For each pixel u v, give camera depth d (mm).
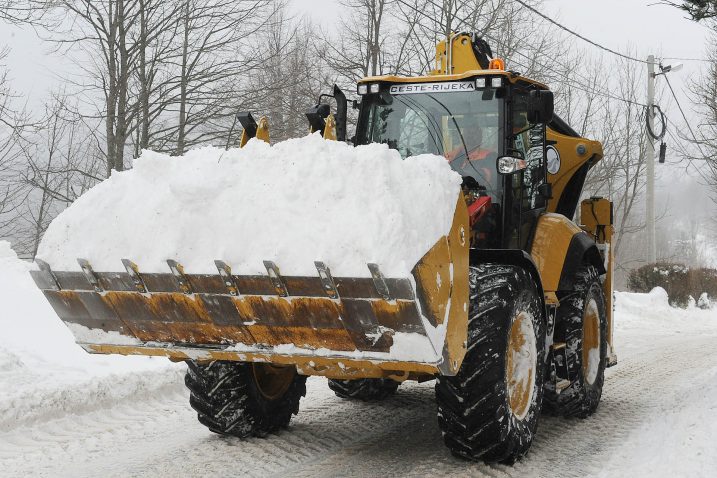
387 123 5238
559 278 5133
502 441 4176
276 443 4930
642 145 27281
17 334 7570
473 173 4938
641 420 5617
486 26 18438
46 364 6699
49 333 7801
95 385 5941
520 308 4375
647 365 8555
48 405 5484
